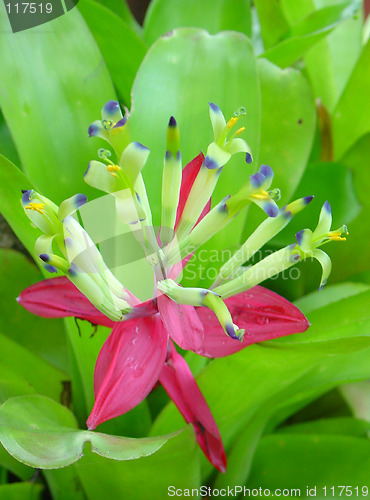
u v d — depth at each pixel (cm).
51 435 30
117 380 32
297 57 48
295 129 45
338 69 58
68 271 30
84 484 39
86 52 40
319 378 40
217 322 33
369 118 50
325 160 52
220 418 38
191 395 33
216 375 36
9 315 46
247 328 34
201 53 40
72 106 40
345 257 49
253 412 39
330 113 55
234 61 40
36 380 41
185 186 34
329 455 43
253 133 40
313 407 50
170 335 32
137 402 32
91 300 31
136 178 29
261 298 34
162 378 33
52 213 30
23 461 29
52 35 40
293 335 39
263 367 35
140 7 84
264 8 49
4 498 40
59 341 46
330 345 32
